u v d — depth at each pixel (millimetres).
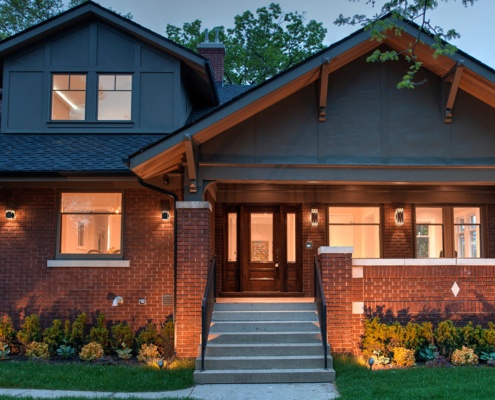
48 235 11531
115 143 12172
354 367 9391
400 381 8438
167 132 12805
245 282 13945
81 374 9086
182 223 10523
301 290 13703
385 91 11078
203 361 9172
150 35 12773
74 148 11852
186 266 10445
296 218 14109
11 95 12977
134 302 11352
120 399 7688
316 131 10891
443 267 10719
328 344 9695
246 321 10570
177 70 12984
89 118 12883
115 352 10781
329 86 11039
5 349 10680
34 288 11375
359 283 10570
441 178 10906
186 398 7809
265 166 10633
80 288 11391
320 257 10797
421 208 13828
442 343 10102
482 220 13680
